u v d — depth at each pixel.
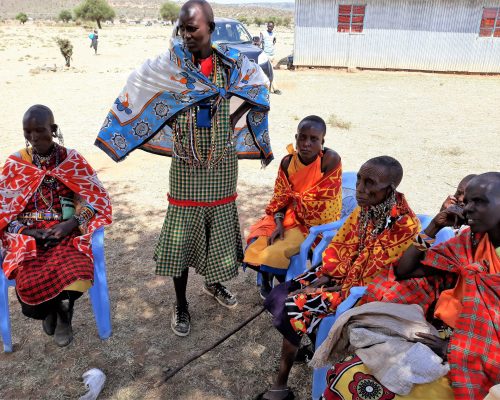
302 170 3.52
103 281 3.38
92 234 3.34
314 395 2.75
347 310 2.49
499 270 2.09
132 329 3.63
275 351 3.41
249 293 4.14
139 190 6.35
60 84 14.52
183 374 3.19
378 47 17.30
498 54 16.77
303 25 17.23
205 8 2.97
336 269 2.93
